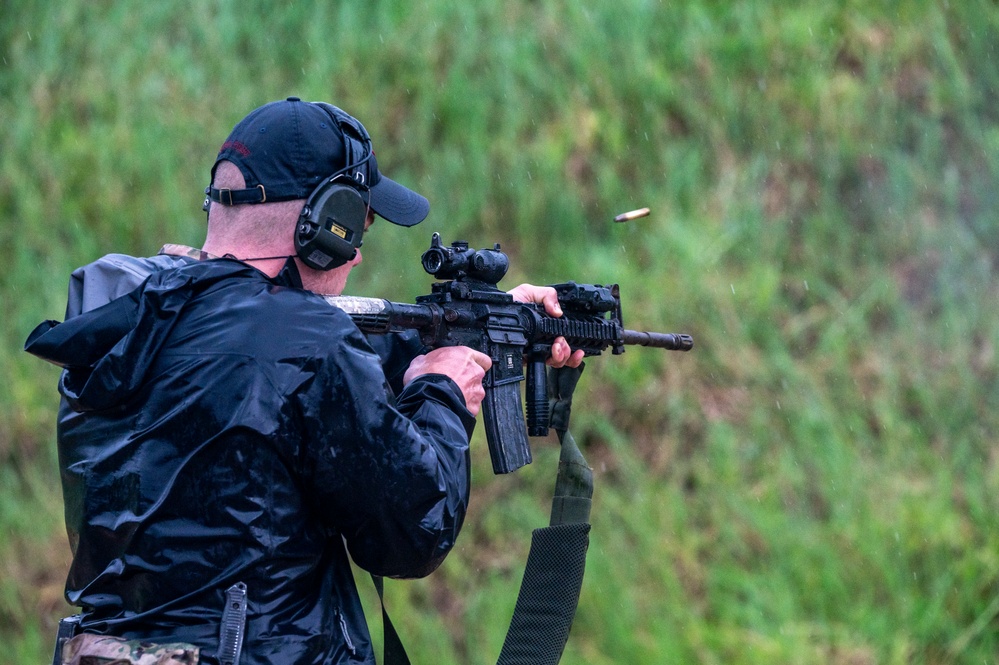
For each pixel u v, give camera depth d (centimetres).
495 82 2392
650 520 1828
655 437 1952
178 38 2550
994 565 1728
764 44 2467
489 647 1706
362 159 677
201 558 593
